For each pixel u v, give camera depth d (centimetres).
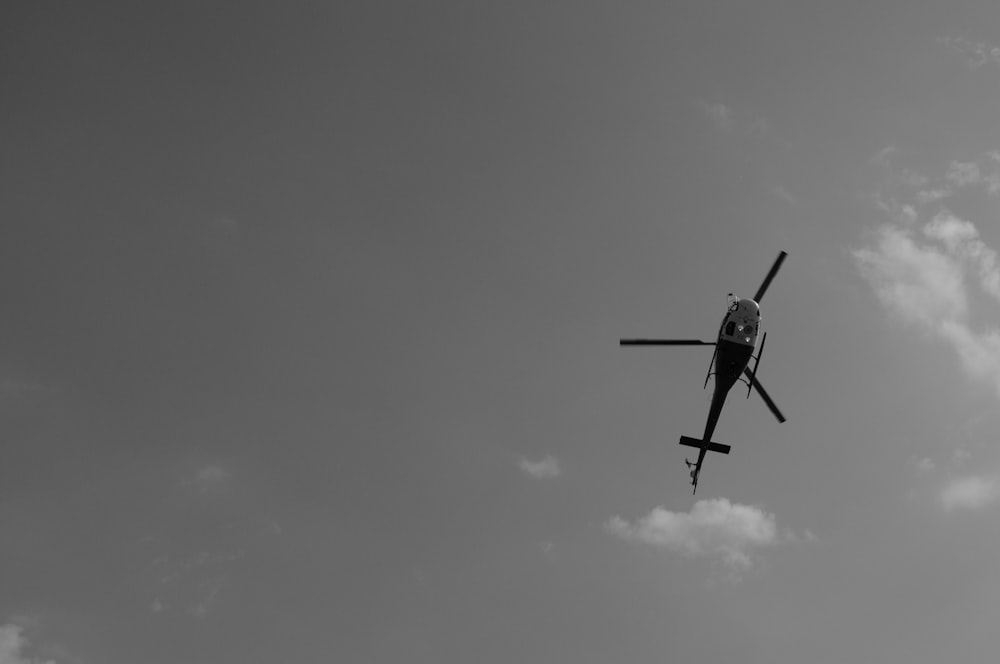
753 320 16562
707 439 17975
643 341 16750
